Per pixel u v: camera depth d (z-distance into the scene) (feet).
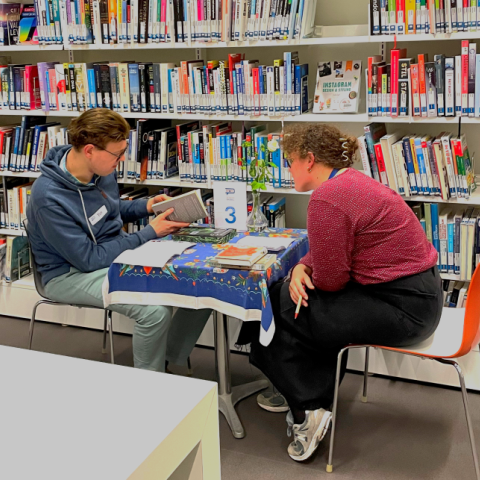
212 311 8.91
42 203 7.89
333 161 6.91
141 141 10.17
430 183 8.61
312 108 9.91
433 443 7.69
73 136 7.88
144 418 2.94
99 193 8.48
